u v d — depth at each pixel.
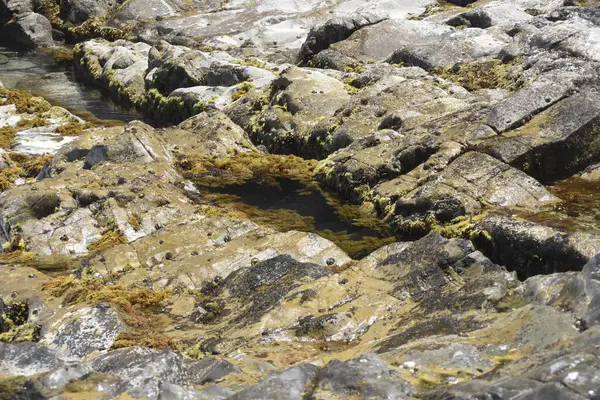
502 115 14.52
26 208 12.77
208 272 10.27
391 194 13.54
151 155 15.30
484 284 7.56
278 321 8.23
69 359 6.40
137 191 13.34
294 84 19.39
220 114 18.92
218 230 11.54
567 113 14.25
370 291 8.70
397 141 14.88
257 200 14.59
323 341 7.73
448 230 11.87
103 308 9.02
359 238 12.52
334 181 15.20
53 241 12.12
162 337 8.39
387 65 20.69
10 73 30.58
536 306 6.16
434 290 8.37
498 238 10.71
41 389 5.11
